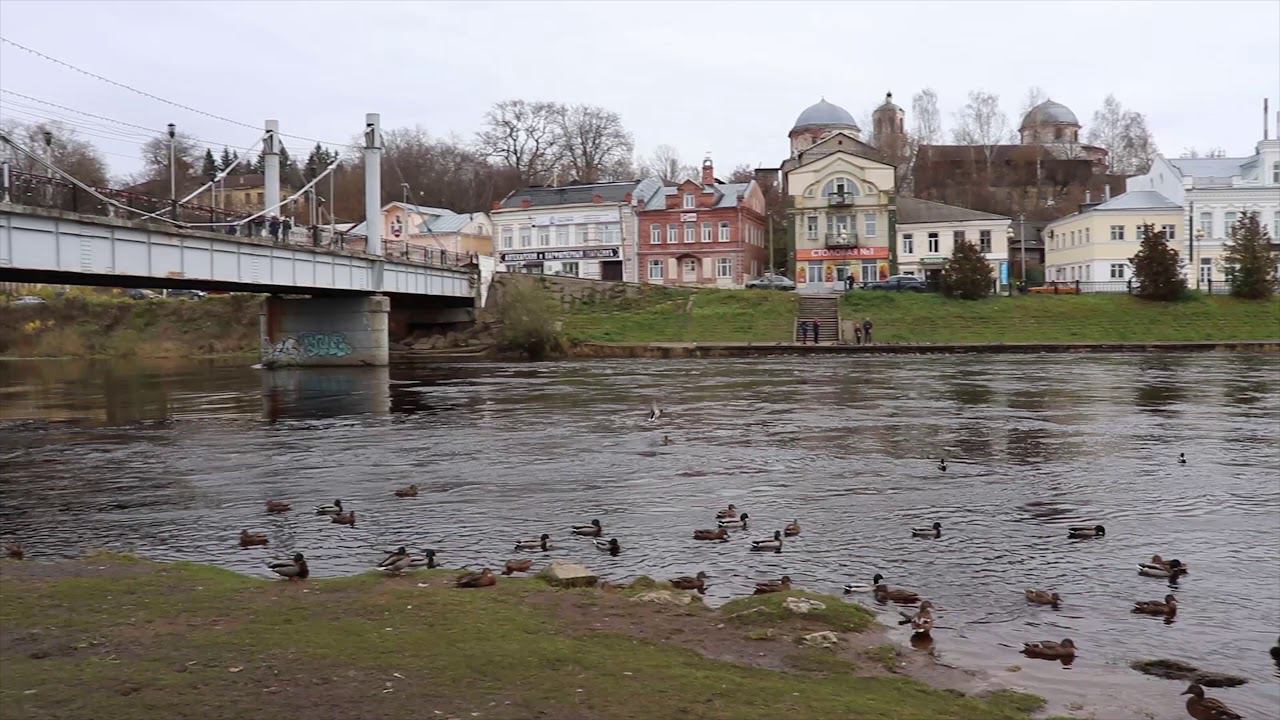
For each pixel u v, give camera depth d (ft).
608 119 490.49
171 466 90.22
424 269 256.73
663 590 46.80
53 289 335.47
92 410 142.31
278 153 238.07
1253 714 34.42
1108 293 293.64
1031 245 392.88
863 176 336.29
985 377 181.16
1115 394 148.87
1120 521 64.69
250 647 37.65
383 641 38.42
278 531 63.21
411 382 186.50
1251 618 44.86
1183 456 89.04
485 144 483.10
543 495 74.59
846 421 119.03
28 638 39.06
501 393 161.58
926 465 87.35
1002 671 37.96
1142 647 41.01
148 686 33.55
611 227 349.61
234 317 315.37
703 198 343.87
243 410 140.05
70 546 59.82
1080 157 474.49
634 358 254.68
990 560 54.90
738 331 277.85
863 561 54.75
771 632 40.91
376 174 236.43
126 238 151.02
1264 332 265.95
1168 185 342.44
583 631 40.32
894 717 31.94
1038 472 83.46
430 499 73.36
